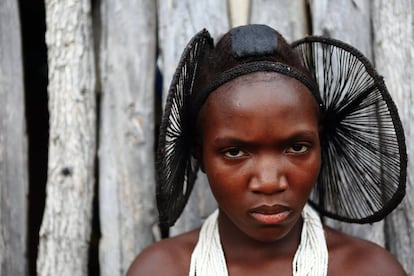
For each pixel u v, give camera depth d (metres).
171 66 1.40
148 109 1.43
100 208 1.45
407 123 1.37
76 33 1.41
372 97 1.13
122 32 1.42
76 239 1.42
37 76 2.12
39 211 2.07
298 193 1.04
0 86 1.44
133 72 1.42
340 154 1.22
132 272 1.20
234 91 1.03
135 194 1.43
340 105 1.17
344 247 1.19
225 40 1.09
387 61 1.38
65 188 1.42
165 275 1.17
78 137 1.41
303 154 1.04
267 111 1.01
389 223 1.41
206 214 1.40
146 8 1.43
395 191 1.13
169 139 1.09
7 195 1.45
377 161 1.17
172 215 1.17
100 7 1.45
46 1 1.43
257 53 1.05
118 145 1.43
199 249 1.18
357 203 1.22
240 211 1.04
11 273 1.45
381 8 1.39
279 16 1.40
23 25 2.03
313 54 1.23
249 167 1.03
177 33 1.40
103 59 1.44
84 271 1.43
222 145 1.03
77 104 1.41
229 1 1.41
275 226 1.03
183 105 1.10
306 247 1.16
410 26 1.38
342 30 1.38
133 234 1.43
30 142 2.11
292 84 1.04
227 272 1.15
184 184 1.29
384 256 1.19
